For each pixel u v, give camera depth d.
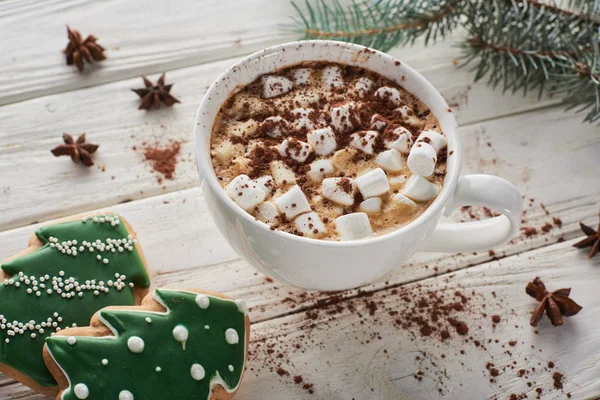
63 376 0.40
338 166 0.41
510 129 0.52
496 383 0.44
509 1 0.51
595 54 0.49
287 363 0.44
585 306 0.46
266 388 0.43
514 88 0.52
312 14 0.51
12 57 0.52
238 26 0.54
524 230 0.48
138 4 0.55
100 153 0.50
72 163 0.49
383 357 0.44
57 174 0.49
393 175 0.41
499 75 0.53
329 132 0.41
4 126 0.50
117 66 0.53
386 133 0.42
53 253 0.43
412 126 0.42
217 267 0.47
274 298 0.46
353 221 0.39
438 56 0.54
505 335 0.45
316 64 0.44
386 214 0.40
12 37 0.53
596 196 0.50
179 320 0.41
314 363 0.44
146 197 0.49
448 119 0.42
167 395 0.40
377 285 0.47
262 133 0.42
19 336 0.41
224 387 0.41
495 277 0.47
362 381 0.44
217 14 0.55
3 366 0.41
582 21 0.51
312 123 0.42
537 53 0.50
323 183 0.40
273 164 0.41
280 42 0.54
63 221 0.45
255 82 0.43
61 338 0.40
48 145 0.50
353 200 0.40
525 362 0.44
